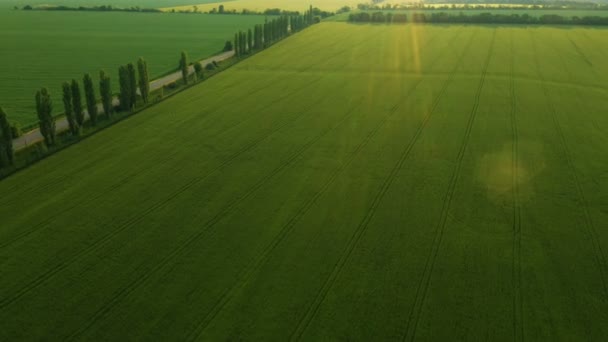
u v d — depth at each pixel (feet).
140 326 67.72
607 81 205.57
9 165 119.96
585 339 64.44
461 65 239.09
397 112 165.27
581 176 113.91
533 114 161.68
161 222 95.35
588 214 96.63
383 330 66.44
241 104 176.45
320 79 214.90
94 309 71.31
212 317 69.26
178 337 65.51
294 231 91.56
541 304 71.20
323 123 154.10
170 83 204.54
